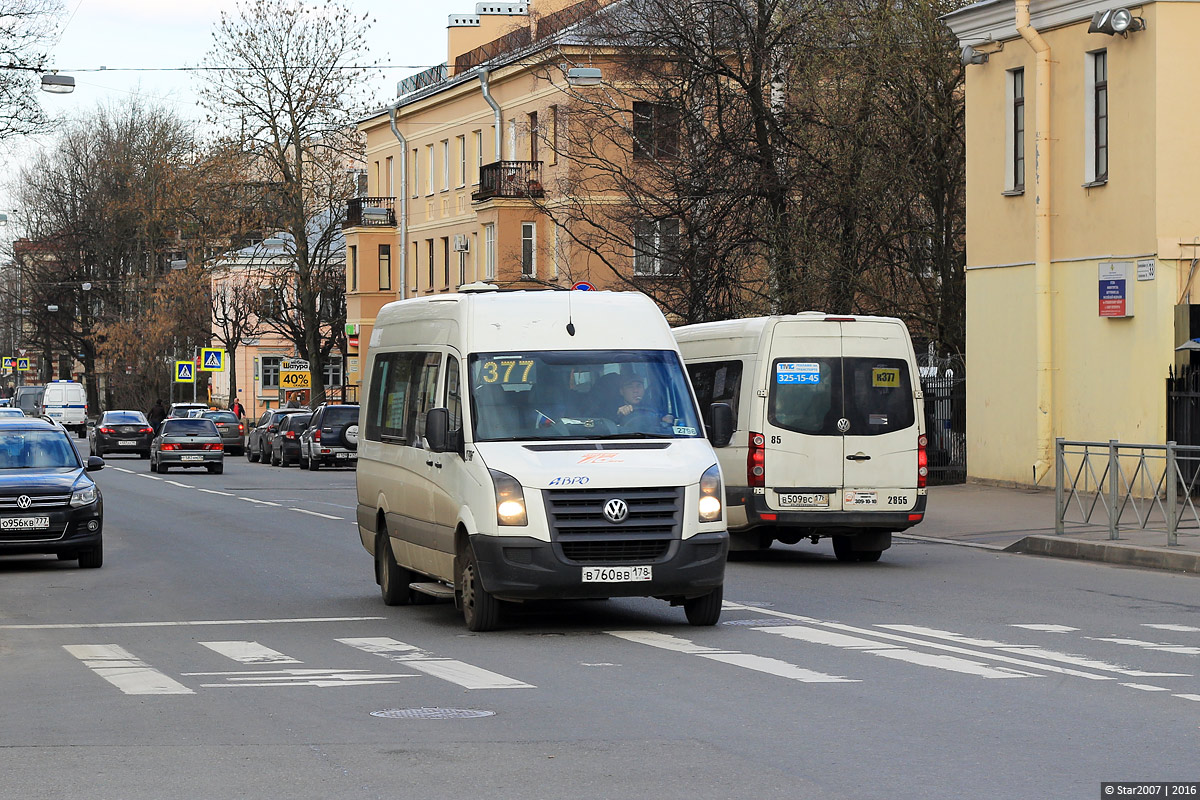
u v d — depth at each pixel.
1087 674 15.65
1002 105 43.53
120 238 130.50
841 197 51.06
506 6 102.88
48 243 133.38
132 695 15.02
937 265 53.44
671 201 54.12
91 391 139.50
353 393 106.19
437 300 21.70
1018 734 12.52
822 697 14.36
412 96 101.62
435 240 98.94
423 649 18.05
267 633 19.89
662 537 18.66
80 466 30.50
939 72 51.34
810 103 51.53
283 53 94.69
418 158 101.88
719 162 51.78
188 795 10.62
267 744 12.40
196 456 71.75
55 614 22.27
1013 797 10.34
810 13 51.25
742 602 22.45
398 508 22.14
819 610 21.47
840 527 28.47
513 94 87.19
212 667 16.92
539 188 82.94
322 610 22.41
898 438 28.56
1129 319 38.72
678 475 18.80
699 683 15.25
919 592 23.72
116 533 36.88
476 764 11.52
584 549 18.56
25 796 10.63
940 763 11.42
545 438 19.42
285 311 106.38
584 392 19.89
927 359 55.72
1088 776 10.96
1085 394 40.47
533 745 12.23
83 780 11.12
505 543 18.50
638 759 11.64
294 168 96.81
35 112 54.12
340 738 12.63
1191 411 37.09
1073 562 28.44
